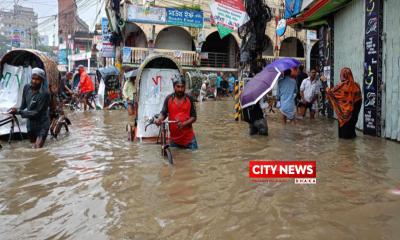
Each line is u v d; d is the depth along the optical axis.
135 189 4.55
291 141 7.72
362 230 3.32
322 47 13.07
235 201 4.11
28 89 7.36
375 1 8.02
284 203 4.03
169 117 6.76
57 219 3.65
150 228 3.42
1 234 3.32
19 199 4.23
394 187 4.52
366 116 8.51
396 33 7.41
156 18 22.61
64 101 16.95
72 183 4.82
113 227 3.45
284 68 8.34
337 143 7.44
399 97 7.38
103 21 25.09
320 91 12.58
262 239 3.18
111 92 16.89
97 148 7.11
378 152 6.52
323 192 4.38
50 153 6.67
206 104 19.75
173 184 4.74
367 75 8.42
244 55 12.22
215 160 6.02
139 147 7.18
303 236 3.23
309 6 11.21
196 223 3.52
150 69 7.96
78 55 40.03
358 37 9.47
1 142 7.88
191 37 25.59
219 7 13.37
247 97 8.16
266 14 11.81
